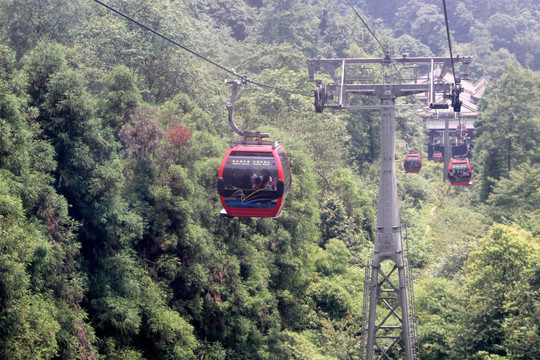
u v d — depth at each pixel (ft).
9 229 61.26
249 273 110.22
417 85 94.84
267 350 107.45
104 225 83.35
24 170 71.26
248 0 412.36
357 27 391.65
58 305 72.33
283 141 138.62
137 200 92.17
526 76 216.13
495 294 102.78
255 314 107.55
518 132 209.15
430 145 393.29
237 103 157.99
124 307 79.00
